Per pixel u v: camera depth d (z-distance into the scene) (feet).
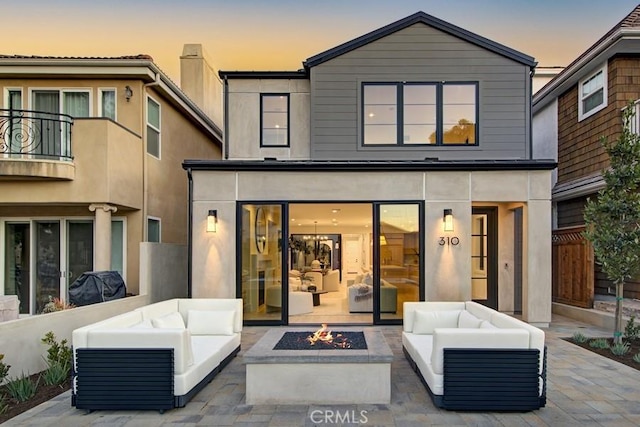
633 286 26.58
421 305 19.47
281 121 29.86
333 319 27.43
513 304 29.30
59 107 28.89
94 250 26.43
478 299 30.01
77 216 28.63
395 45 28.45
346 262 55.21
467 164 24.71
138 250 28.94
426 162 24.76
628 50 26.58
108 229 25.67
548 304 24.70
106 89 28.89
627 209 19.58
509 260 29.43
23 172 23.68
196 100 41.96
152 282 25.71
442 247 24.89
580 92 31.48
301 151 29.53
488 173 25.03
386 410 12.83
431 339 17.52
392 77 28.35
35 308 28.63
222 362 16.90
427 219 25.00
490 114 28.07
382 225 25.16
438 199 25.07
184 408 13.05
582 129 31.24
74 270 28.78
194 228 25.11
